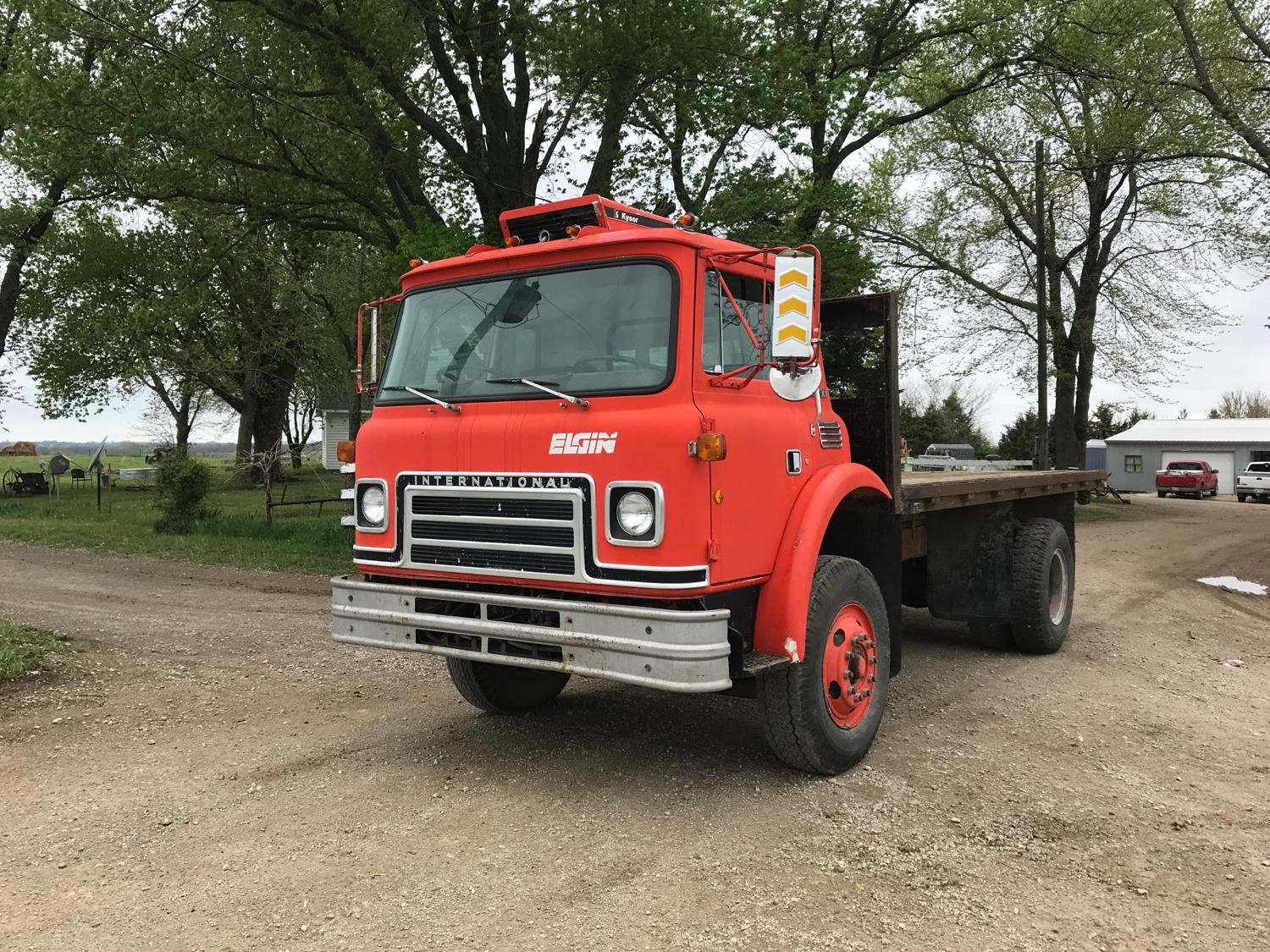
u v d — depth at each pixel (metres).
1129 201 25.58
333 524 17.84
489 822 4.30
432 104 16.73
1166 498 41.12
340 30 14.21
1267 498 36.72
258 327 26.61
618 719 5.95
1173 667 7.58
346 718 5.98
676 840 4.09
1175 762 5.16
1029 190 24.94
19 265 28.58
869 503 5.65
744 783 4.80
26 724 5.74
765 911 3.46
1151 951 3.19
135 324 18.91
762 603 4.63
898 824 4.27
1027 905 3.51
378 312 5.38
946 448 45.31
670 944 3.23
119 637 8.28
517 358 4.70
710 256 4.44
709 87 15.02
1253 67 18.02
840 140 20.50
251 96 15.41
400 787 4.75
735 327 4.64
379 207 17.00
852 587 5.03
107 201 18.38
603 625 4.12
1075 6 19.09
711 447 4.04
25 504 25.38
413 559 4.80
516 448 4.48
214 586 11.62
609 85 15.07
